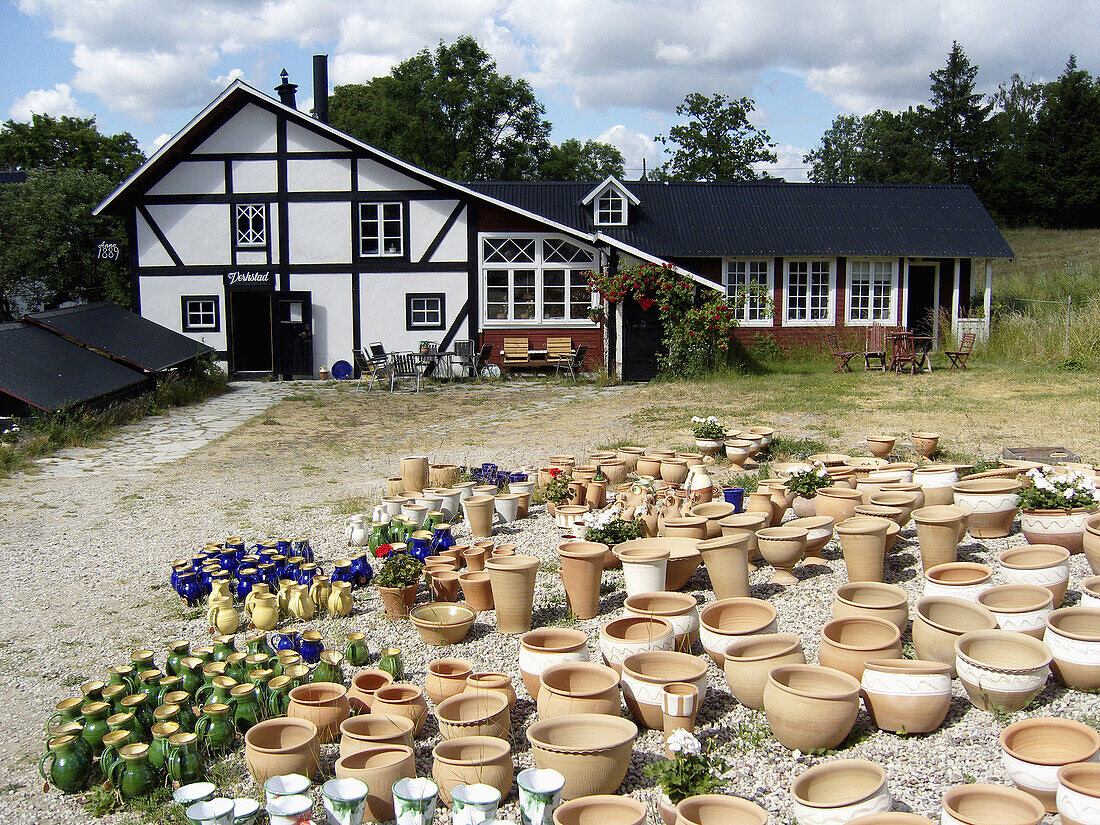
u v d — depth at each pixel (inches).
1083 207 1834.4
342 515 334.6
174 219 802.8
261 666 189.5
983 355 756.0
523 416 560.1
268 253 800.3
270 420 571.5
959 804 123.2
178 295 807.1
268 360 900.6
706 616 187.3
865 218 850.1
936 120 2143.2
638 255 724.0
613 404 583.5
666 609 195.2
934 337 752.3
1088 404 477.4
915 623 181.9
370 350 767.1
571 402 610.5
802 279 826.2
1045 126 1920.5
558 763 141.9
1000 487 264.8
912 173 2043.6
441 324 797.9
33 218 1115.9
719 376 690.2
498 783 146.3
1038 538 242.2
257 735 162.9
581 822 126.6
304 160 793.6
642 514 260.1
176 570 252.7
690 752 138.6
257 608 229.1
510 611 216.5
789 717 151.4
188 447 490.6
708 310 695.1
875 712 160.2
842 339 820.6
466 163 1664.6
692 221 844.0
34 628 237.3
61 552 301.6
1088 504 242.7
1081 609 179.0
